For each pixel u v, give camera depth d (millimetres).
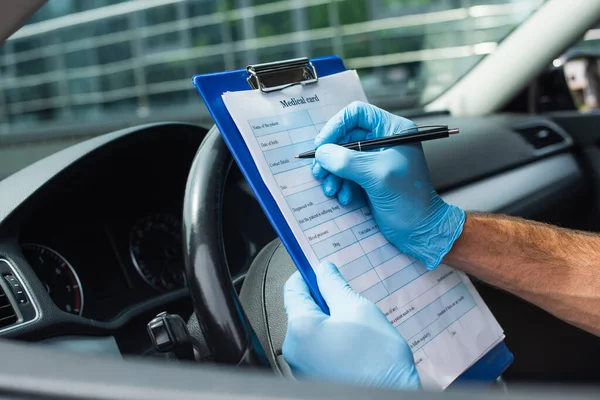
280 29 8531
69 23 8625
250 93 655
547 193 1650
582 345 1482
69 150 1136
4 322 895
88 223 1155
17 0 768
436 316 691
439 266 742
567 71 1837
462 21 7086
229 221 1163
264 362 633
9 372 424
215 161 704
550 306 865
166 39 8680
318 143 667
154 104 8586
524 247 833
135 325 1102
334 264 639
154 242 1230
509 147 1660
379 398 326
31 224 1071
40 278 1050
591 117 1805
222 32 8625
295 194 641
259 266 890
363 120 703
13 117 8648
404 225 681
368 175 655
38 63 8648
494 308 1347
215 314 624
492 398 310
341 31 8062
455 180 1496
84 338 975
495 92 1834
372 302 644
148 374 387
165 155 1229
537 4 1759
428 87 1979
